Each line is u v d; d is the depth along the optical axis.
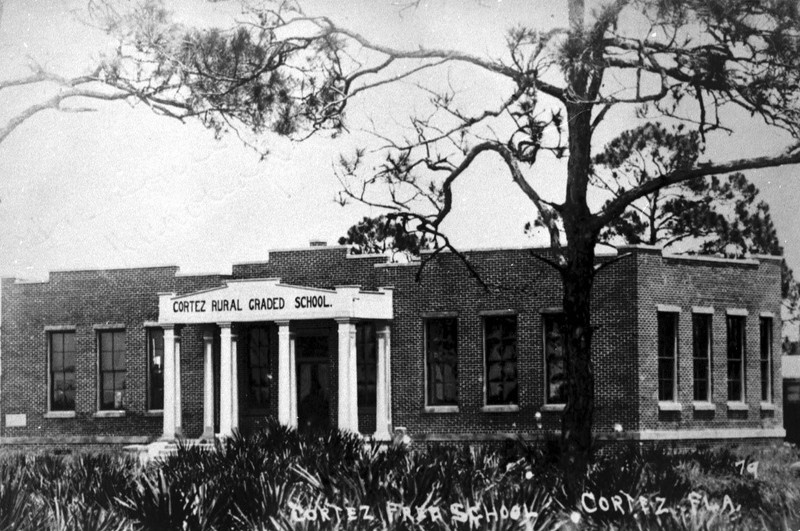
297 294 46.59
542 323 45.53
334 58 27.73
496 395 46.31
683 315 45.00
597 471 22.55
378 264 48.19
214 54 25.92
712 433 45.19
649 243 57.41
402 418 47.28
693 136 47.09
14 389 54.34
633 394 43.50
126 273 52.88
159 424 51.94
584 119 27.36
